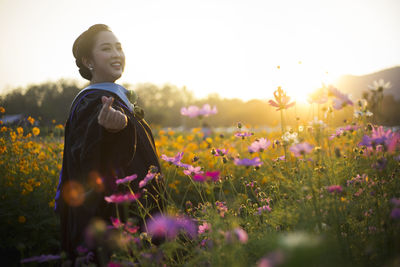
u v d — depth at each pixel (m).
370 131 1.83
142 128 1.99
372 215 1.53
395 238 1.22
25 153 3.39
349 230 1.57
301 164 1.77
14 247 2.35
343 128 1.99
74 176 1.79
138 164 1.82
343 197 1.63
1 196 2.67
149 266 1.27
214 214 1.49
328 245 1.12
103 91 1.94
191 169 1.71
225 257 1.17
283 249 0.73
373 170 1.60
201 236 1.64
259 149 1.65
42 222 2.46
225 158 1.96
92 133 1.66
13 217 2.49
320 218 1.35
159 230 1.36
